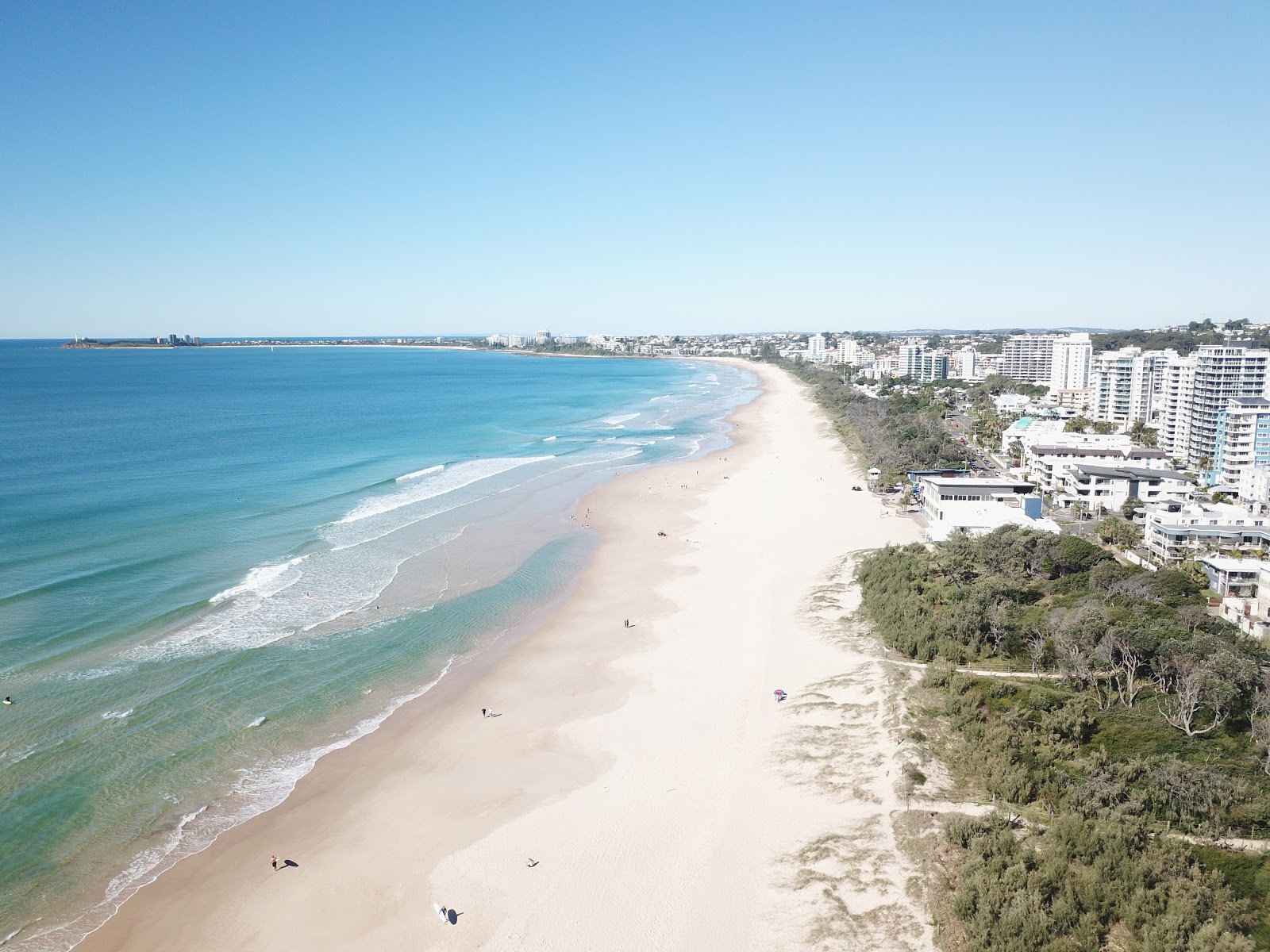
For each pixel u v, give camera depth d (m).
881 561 66.06
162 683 48.22
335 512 88.31
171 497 91.12
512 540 80.75
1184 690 42.34
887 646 52.69
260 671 50.59
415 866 34.09
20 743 41.44
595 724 45.62
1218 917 27.52
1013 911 28.00
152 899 32.06
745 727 44.38
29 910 31.25
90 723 43.56
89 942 29.89
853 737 41.66
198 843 35.34
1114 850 31.00
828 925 29.42
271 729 44.34
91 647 52.19
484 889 32.69
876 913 29.70
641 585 68.94
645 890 32.34
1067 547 65.94
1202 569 66.19
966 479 93.81
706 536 83.56
